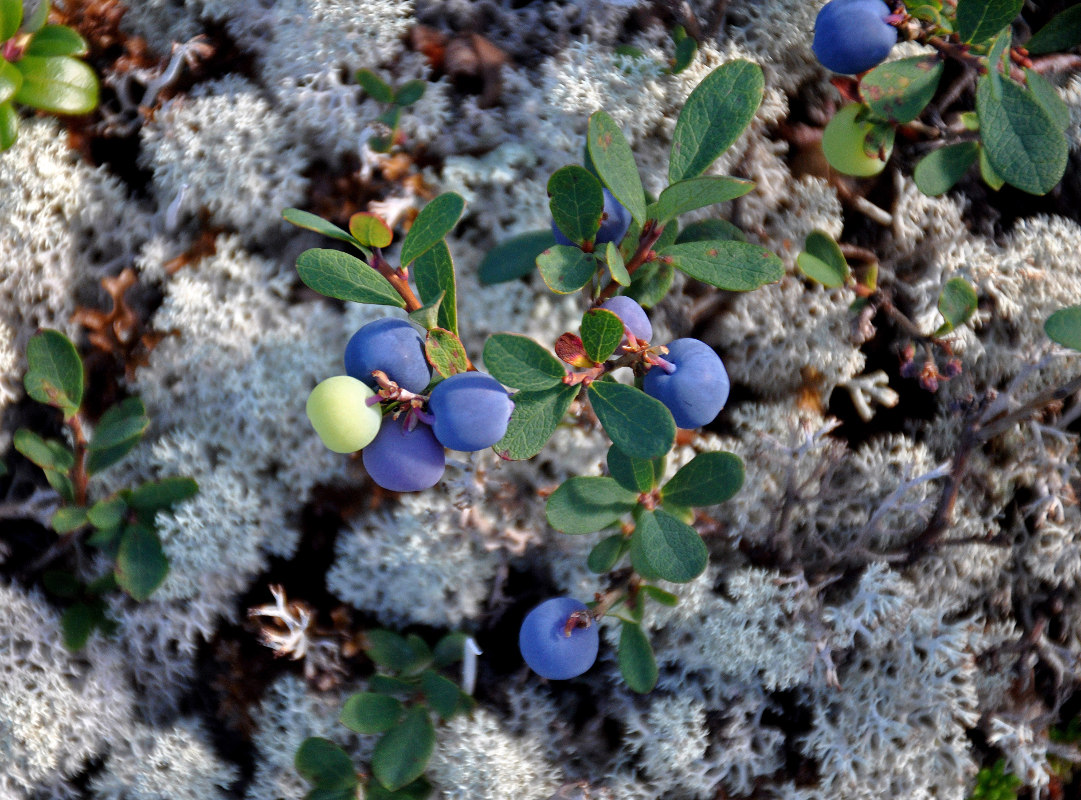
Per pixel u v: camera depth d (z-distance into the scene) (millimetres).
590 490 174
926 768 208
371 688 196
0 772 207
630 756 204
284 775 204
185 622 201
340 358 193
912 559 208
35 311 203
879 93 181
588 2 211
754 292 203
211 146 202
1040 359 209
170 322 197
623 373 195
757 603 201
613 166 161
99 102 210
